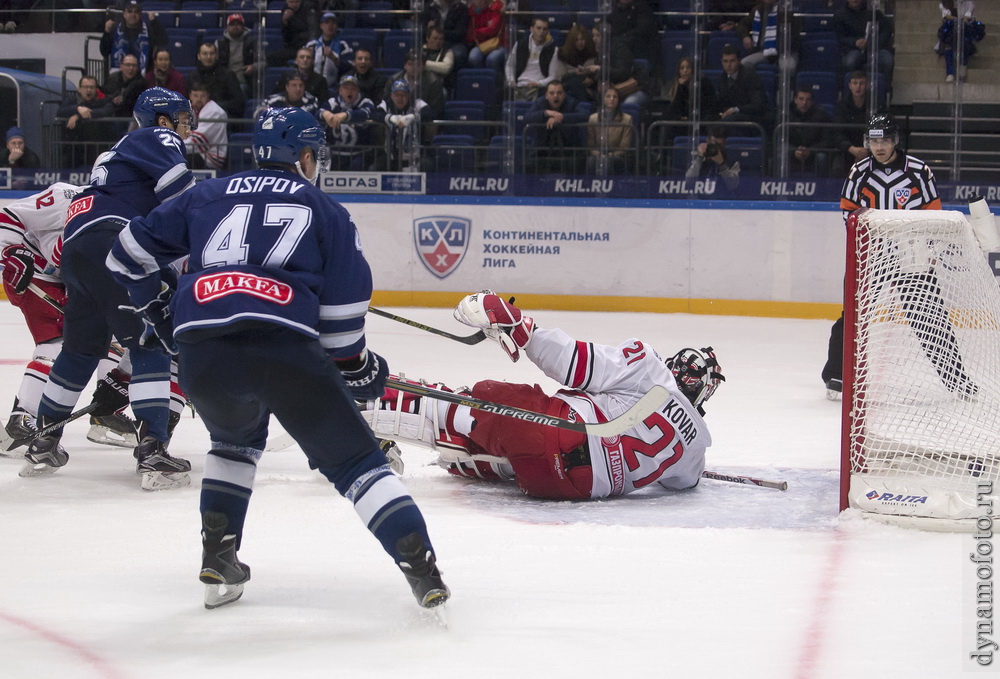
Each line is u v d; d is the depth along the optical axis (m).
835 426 11.16
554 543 6.58
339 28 23.34
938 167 22.14
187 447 9.70
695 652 4.75
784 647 4.81
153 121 8.44
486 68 22.61
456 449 7.92
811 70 21.98
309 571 6.02
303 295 5.08
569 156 21.98
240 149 22.34
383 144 22.12
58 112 22.59
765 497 7.95
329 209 5.26
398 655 4.71
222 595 5.39
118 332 7.95
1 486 8.12
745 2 22.58
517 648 4.80
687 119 21.84
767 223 21.08
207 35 23.84
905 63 24.84
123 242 5.39
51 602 5.46
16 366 14.13
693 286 21.52
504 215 21.92
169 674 4.51
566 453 7.47
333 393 5.09
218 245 5.15
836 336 12.59
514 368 14.65
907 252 7.49
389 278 22.25
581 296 21.88
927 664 4.61
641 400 6.21
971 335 7.64
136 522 7.10
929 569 6.08
